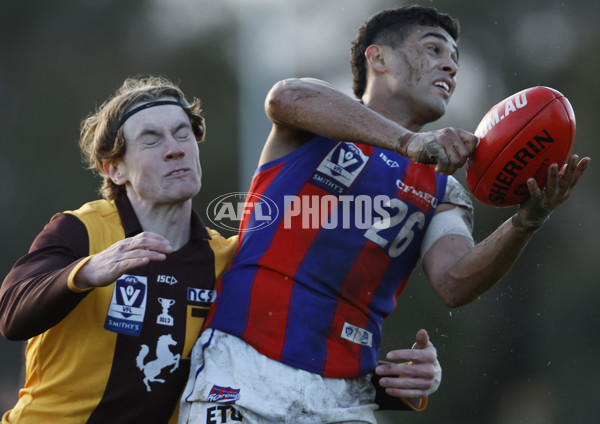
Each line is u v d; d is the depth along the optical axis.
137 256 12.18
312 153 13.85
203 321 14.23
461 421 37.56
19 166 55.88
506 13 49.16
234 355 13.02
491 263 13.27
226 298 13.64
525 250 41.31
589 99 47.47
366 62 15.23
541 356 39.62
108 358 13.69
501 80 48.53
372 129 12.49
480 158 12.63
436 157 12.12
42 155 56.06
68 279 12.34
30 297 12.70
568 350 39.59
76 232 14.05
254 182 14.27
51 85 57.78
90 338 13.66
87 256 13.95
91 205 14.62
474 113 47.31
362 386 13.59
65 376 13.61
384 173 13.79
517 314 39.84
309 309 13.13
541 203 12.48
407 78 14.65
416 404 14.42
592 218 43.03
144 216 14.41
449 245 14.01
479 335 39.41
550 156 12.37
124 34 59.22
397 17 14.94
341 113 12.66
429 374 13.68
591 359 38.84
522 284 40.47
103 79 58.47
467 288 13.64
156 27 59.66
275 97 13.12
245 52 58.66
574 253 41.81
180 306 14.13
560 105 12.39
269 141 14.37
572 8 48.84
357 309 13.52
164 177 14.07
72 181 55.38
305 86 13.04
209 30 59.31
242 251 13.93
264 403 12.59
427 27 14.79
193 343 14.07
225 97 58.12
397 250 13.82
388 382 13.60
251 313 13.21
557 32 48.91
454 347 38.94
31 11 58.41
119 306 13.79
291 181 13.80
